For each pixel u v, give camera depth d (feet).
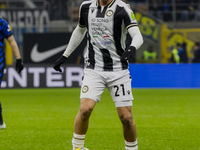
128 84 43.70
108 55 43.45
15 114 93.61
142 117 87.56
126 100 43.29
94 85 43.45
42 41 180.04
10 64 174.60
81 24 45.29
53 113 95.30
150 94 145.89
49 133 68.23
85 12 44.14
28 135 66.39
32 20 205.57
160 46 179.73
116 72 43.50
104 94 150.61
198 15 233.96
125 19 42.78
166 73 174.40
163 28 182.91
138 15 197.77
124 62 43.73
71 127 74.64
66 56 46.93
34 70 168.25
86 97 43.14
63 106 110.42
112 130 71.20
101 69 43.65
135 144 45.21
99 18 43.14
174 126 75.36
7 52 174.09
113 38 43.14
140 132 69.00
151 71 174.91
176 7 233.96
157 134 67.10
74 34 46.16
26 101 124.47
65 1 203.72
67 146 57.57
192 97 134.62
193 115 90.89
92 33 43.78
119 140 62.18
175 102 119.44
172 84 174.29
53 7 204.13
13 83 168.04
